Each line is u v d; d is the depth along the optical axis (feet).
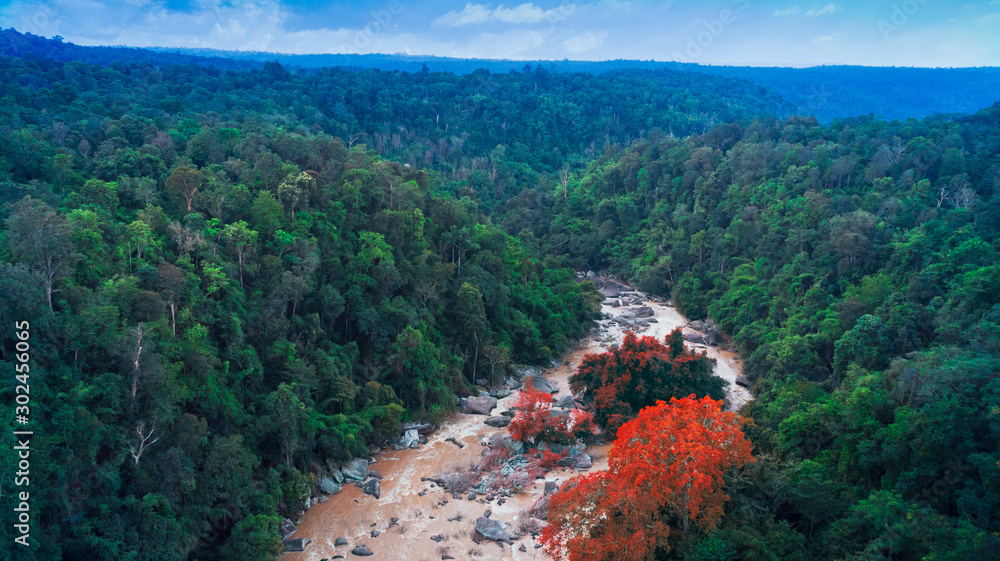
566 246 513.04
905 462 161.89
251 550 158.51
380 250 267.80
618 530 145.38
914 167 392.06
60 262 162.61
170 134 330.34
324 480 203.92
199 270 218.79
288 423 193.06
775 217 396.16
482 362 291.79
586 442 232.94
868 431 173.88
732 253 412.36
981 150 400.47
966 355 187.93
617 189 556.51
